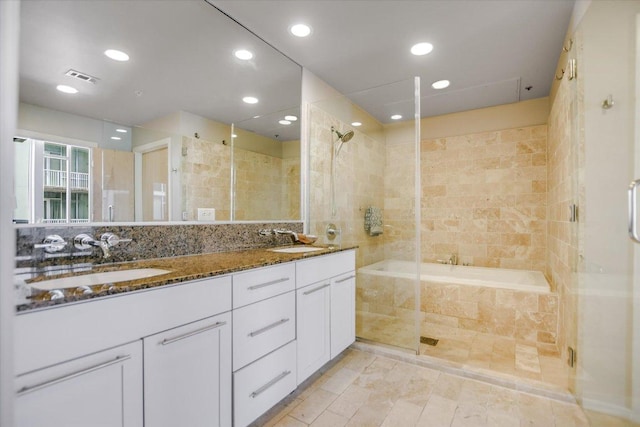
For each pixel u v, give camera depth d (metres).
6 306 0.49
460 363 2.05
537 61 2.37
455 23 1.91
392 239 2.40
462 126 3.55
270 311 1.44
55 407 0.75
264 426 1.46
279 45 2.16
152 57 1.55
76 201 1.26
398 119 2.36
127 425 0.90
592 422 1.45
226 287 1.22
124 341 0.89
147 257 1.47
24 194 1.12
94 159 1.33
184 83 1.70
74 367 0.79
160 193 1.59
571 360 1.75
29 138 1.14
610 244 1.36
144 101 1.52
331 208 2.58
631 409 1.23
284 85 2.32
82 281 1.12
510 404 1.64
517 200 3.28
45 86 1.20
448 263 3.60
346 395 1.72
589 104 1.51
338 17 1.85
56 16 1.23
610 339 1.36
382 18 1.86
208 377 1.14
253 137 2.12
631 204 1.11
